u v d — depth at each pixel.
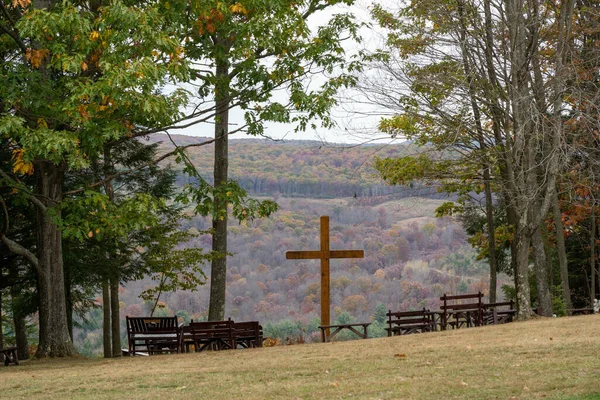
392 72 21.84
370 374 10.79
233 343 18.28
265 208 18.44
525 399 7.91
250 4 17.48
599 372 9.34
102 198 16.45
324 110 18.30
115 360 16.72
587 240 31.28
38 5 17.61
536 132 20.48
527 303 21.27
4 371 15.19
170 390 10.50
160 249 26.56
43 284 18.81
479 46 21.28
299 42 19.11
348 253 21.81
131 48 15.32
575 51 24.47
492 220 27.00
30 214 24.36
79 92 14.81
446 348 13.68
